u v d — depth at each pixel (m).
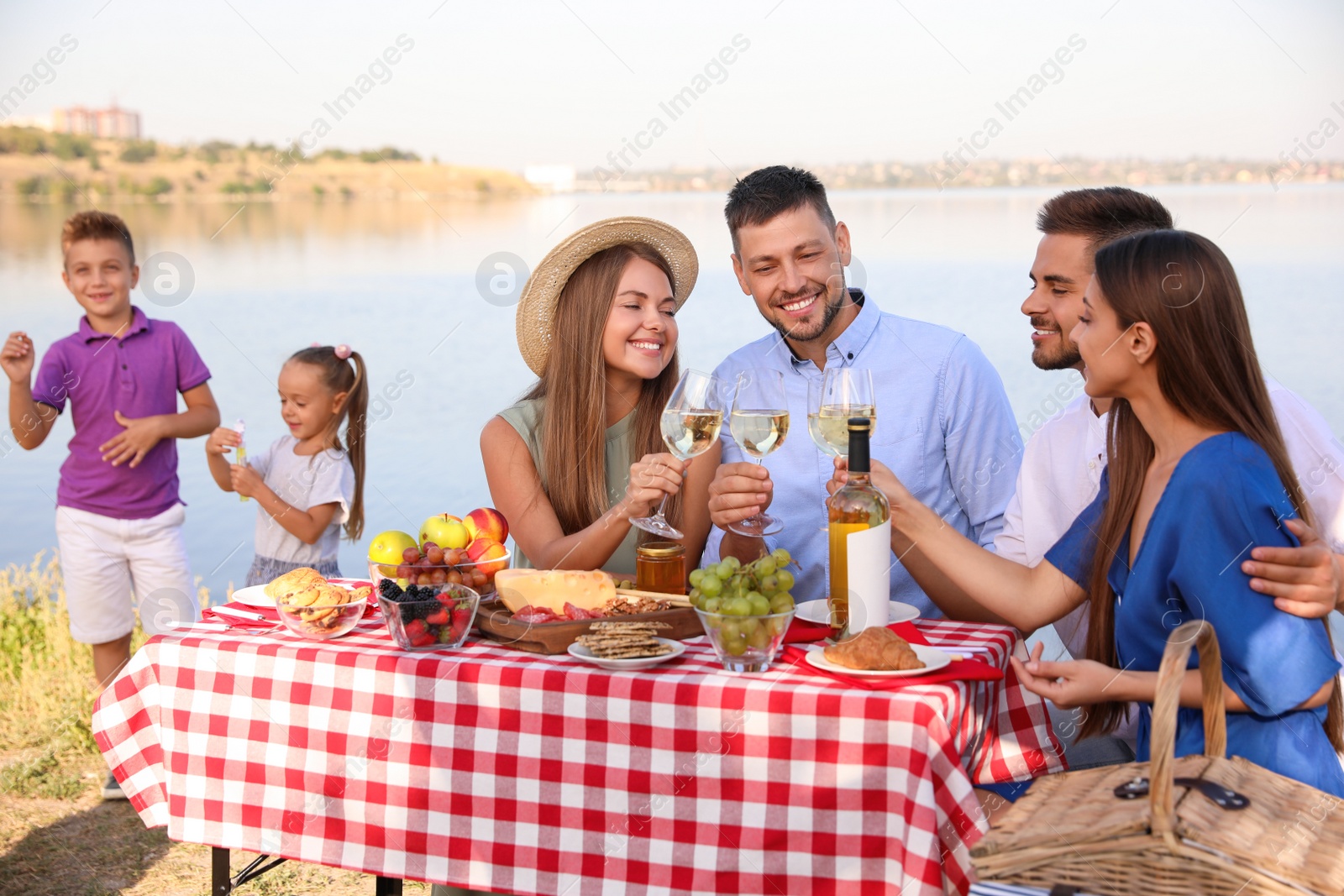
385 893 2.03
